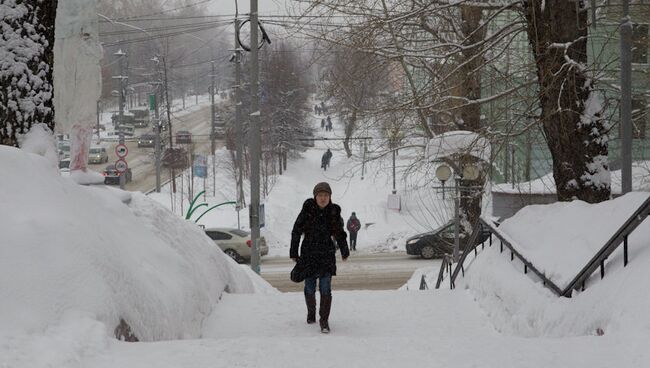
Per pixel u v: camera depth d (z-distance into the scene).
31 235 9.96
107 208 14.93
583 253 13.53
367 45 27.33
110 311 10.14
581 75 21.45
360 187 97.62
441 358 9.15
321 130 146.38
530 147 32.19
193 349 9.43
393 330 15.02
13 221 10.09
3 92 13.53
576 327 11.62
